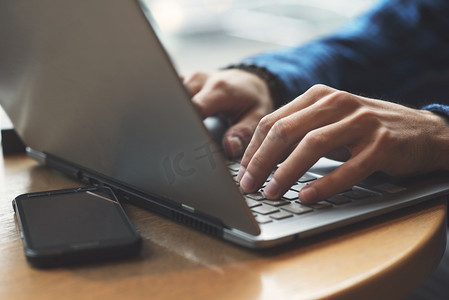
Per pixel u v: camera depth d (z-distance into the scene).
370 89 1.08
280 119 0.54
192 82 0.86
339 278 0.38
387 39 1.14
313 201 0.49
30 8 0.47
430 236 0.46
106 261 0.42
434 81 1.13
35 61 0.52
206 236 0.47
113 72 0.43
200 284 0.38
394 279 0.40
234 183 0.41
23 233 0.43
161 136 0.44
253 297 0.36
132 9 0.38
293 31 2.40
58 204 0.50
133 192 0.54
